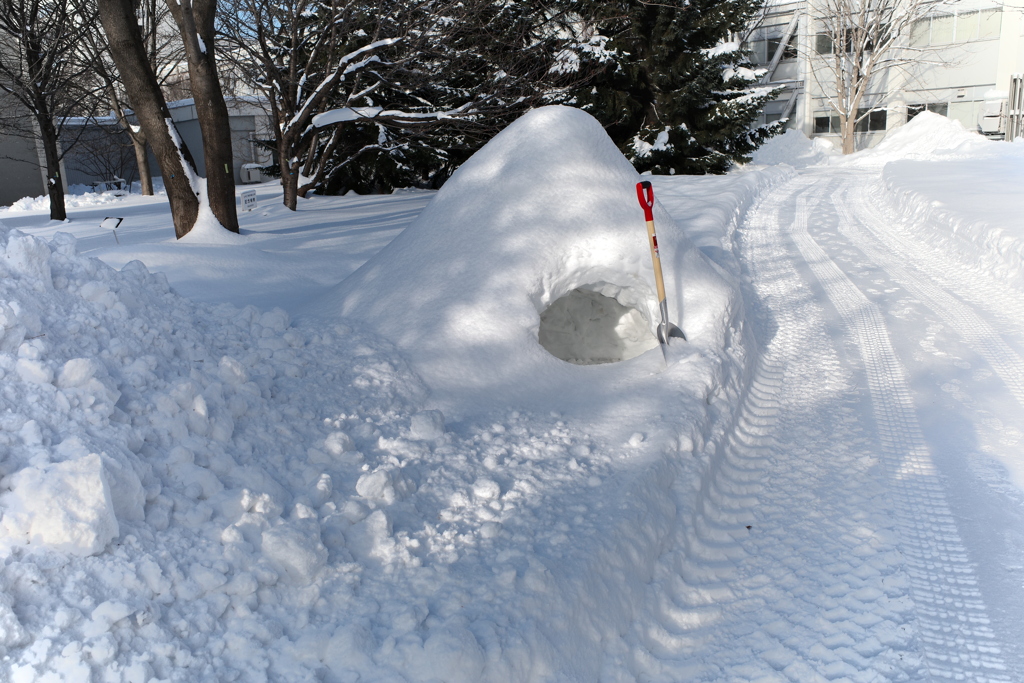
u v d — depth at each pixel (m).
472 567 2.58
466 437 3.64
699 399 4.09
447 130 17.53
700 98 22.48
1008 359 5.20
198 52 9.82
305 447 3.26
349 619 2.29
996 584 2.80
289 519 2.59
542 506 3.01
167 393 3.01
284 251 8.52
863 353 5.59
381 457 3.28
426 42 14.20
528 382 4.33
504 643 2.24
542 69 17.34
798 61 32.09
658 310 4.81
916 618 2.64
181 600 2.17
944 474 3.65
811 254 9.49
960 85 29.55
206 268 7.00
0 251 3.18
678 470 3.51
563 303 5.59
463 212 5.15
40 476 2.12
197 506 2.48
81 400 2.63
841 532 3.22
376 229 11.64
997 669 2.38
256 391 3.47
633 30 21.77
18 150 26.48
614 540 2.79
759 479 3.78
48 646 1.86
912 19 27.92
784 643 2.57
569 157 5.16
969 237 8.47
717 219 11.03
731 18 22.27
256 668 2.05
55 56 16.59
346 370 4.05
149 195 27.70
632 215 4.99
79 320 3.15
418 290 4.81
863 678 2.38
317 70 15.55
